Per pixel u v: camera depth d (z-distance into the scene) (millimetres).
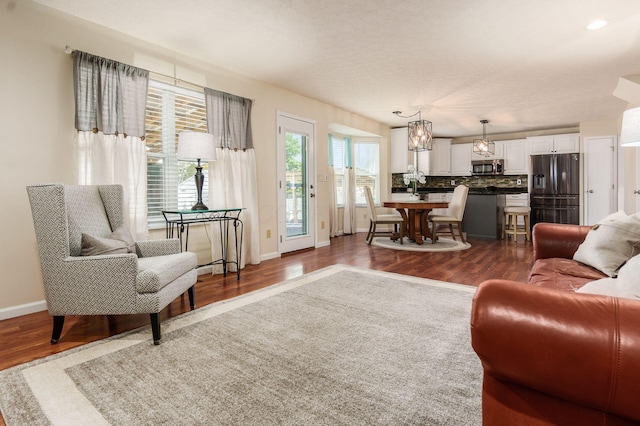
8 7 2529
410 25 3002
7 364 1821
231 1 2639
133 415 1375
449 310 2551
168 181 3629
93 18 2895
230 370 1716
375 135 7438
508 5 2666
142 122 3188
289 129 5031
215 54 3658
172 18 2900
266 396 1490
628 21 2910
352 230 7477
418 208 5488
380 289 3102
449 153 8828
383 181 7738
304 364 1768
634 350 663
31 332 2268
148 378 1650
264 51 3574
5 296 2545
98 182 2889
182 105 3723
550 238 2508
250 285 3324
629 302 744
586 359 704
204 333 2174
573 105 5750
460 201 5770
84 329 2312
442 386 1560
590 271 1980
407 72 4191
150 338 2107
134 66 3193
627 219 2004
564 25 2979
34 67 2648
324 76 4348
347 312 2523
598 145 6969
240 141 4164
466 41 3312
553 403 818
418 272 3764
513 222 6293
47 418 1363
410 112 6336
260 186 4594
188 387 1567
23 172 2607
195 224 3803
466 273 3707
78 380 1640
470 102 5574
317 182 5648
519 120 6934
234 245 4016
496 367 829
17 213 2588
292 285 3262
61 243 2053
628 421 732
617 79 4434
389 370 1703
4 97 2518
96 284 2039
